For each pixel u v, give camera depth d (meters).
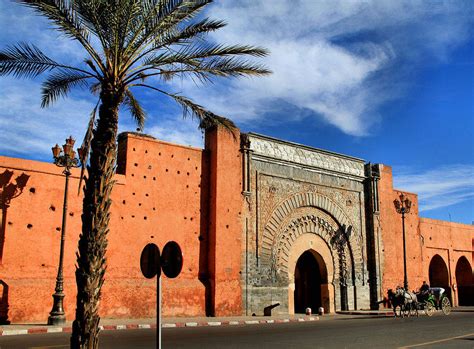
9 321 16.61
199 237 22.38
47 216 18.23
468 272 39.06
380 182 30.72
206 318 20.78
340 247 28.16
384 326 18.02
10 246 17.27
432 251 35.47
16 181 17.72
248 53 11.68
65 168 18.42
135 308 19.73
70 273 18.42
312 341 13.16
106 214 8.98
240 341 13.05
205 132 23.88
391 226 30.95
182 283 21.38
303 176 26.78
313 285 28.64
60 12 9.95
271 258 24.38
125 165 20.67
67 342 12.31
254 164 24.62
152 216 20.98
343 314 26.23
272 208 24.92
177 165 22.22
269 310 23.58
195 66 11.72
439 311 27.75
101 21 10.04
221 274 22.14
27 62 11.11
